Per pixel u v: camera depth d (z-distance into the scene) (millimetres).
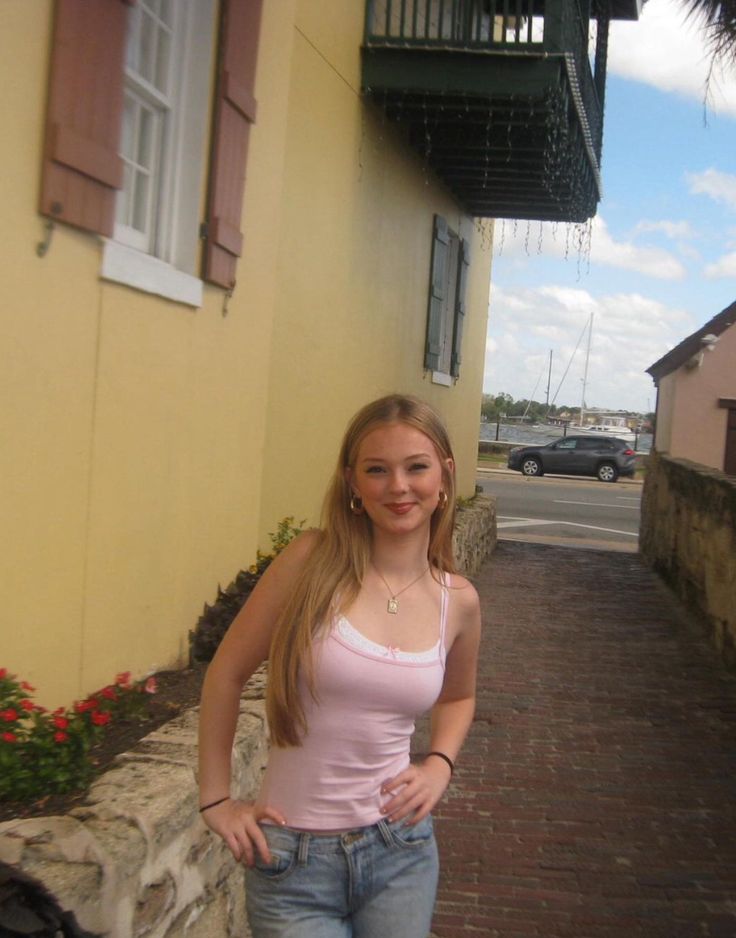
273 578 2348
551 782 5711
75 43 3557
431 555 2467
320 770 2248
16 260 3379
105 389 3977
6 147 3285
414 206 10414
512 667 8211
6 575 3441
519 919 4219
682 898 4430
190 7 4719
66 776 3062
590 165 11039
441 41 8359
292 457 7438
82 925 2549
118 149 3896
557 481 33844
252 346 5496
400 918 2277
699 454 21734
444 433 2416
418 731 6555
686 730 6730
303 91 7125
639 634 9695
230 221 4988
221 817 2256
